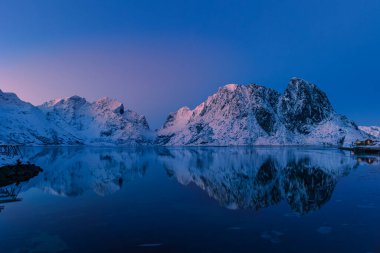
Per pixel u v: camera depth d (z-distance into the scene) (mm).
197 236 18344
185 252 15898
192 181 43938
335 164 68250
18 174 49938
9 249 16656
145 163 80688
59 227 20484
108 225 20828
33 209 26047
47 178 49156
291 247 16375
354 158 88562
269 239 17688
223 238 17953
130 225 20797
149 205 27359
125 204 27828
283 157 96938
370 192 32281
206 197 31188
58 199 30703
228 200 29547
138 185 40344
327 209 24766
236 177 48156
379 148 116000
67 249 16531
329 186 36844
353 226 19969
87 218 22797
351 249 16000
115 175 52750
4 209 26156
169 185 40156
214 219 22266
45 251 16328
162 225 20750
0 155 64500
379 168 57594
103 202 28875
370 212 23578
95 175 53094
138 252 15992
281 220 21734
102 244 17203
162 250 16203
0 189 37719
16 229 20156
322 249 16062
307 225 20375
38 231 19688
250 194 32875
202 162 81750
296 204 27188
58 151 173250
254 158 94562
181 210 25203
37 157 111688
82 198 31109
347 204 26500
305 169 58406
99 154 137375
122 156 119375
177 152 152625
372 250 15859
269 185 39250
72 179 47562
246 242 17219
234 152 140625
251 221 21625
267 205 26938
